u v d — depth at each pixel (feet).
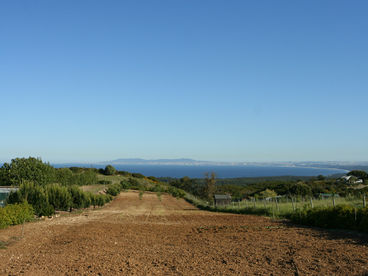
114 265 30.48
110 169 300.81
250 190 228.43
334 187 176.65
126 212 106.73
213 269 28.63
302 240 43.16
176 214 99.14
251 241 43.57
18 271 28.89
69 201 96.48
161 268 29.30
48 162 147.64
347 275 25.68
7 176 134.21
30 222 69.05
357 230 52.54
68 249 38.73
